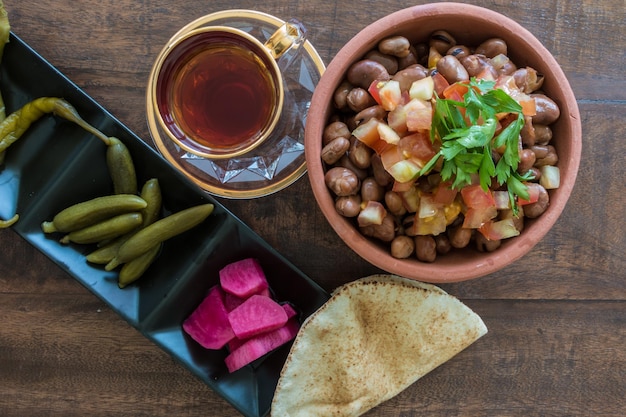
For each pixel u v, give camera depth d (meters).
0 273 0.47
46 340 0.47
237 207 0.46
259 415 0.45
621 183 0.47
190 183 0.44
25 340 0.47
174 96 0.42
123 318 0.44
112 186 0.46
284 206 0.46
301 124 0.45
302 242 0.47
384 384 0.46
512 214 0.38
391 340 0.46
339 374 0.45
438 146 0.37
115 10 0.45
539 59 0.38
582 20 0.46
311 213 0.46
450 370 0.48
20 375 0.47
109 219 0.44
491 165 0.36
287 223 0.46
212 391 0.48
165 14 0.45
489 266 0.38
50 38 0.45
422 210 0.38
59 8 0.45
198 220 0.44
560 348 0.48
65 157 0.45
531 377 0.48
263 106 0.43
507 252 0.38
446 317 0.45
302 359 0.44
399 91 0.37
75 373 0.47
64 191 0.46
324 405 0.46
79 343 0.47
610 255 0.47
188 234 0.46
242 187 0.45
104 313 0.47
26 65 0.44
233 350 0.46
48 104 0.43
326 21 0.45
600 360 0.48
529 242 0.38
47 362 0.47
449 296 0.45
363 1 0.45
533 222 0.39
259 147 0.45
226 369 0.46
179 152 0.45
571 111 0.38
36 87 0.45
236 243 0.45
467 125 0.36
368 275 0.47
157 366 0.48
